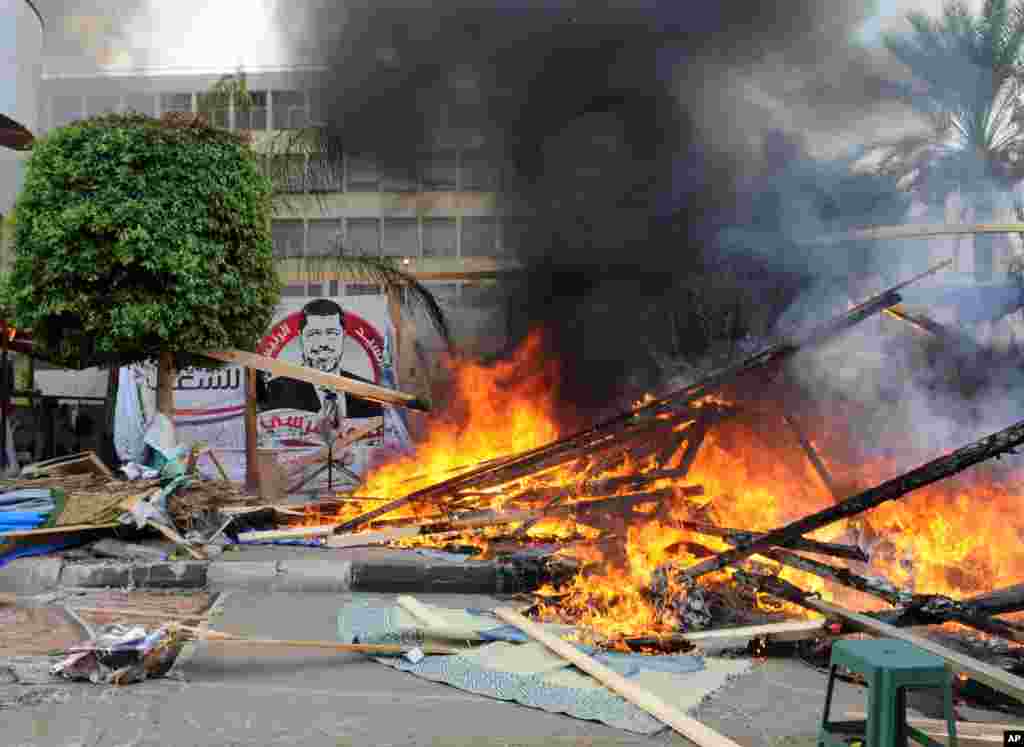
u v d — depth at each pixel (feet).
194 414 48.42
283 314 49.60
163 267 29.84
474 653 16.79
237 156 32.32
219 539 27.32
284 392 49.08
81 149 29.91
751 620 19.88
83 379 60.85
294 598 22.26
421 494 29.91
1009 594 17.24
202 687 14.96
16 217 30.55
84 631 18.03
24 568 23.17
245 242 32.53
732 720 13.82
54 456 55.57
